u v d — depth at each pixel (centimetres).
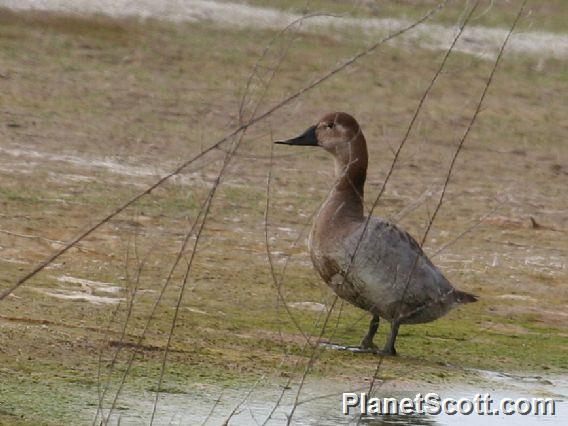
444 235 2002
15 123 2331
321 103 2766
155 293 1509
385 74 3047
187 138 2384
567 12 3709
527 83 3169
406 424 1184
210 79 2823
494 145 2661
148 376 1198
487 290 1750
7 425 1033
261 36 3177
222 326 1412
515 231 2075
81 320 1346
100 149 2245
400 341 1462
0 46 2812
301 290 1616
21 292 1435
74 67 2756
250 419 1127
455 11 3441
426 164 2452
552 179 2475
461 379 1330
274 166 2261
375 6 3391
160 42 3017
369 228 1359
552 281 1825
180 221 1870
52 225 1767
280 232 1891
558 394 1316
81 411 1088
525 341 1519
